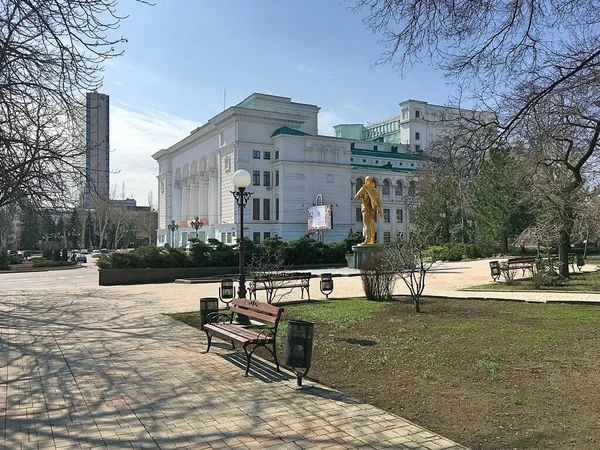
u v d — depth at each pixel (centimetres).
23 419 521
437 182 1024
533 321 1088
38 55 951
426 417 513
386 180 7612
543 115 854
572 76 816
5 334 1038
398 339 913
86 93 1058
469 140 857
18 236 8406
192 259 2838
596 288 1758
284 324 1120
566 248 2170
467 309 1320
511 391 594
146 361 782
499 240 4838
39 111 1017
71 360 792
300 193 6419
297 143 6438
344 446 440
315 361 767
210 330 812
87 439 465
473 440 451
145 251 2719
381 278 1598
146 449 440
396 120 8756
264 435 468
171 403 569
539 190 1875
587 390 591
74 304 1603
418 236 1894
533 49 779
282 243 3456
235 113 6300
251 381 661
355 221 7312
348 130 9419
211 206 7238
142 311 1416
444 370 693
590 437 450
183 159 8488
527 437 454
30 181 1046
